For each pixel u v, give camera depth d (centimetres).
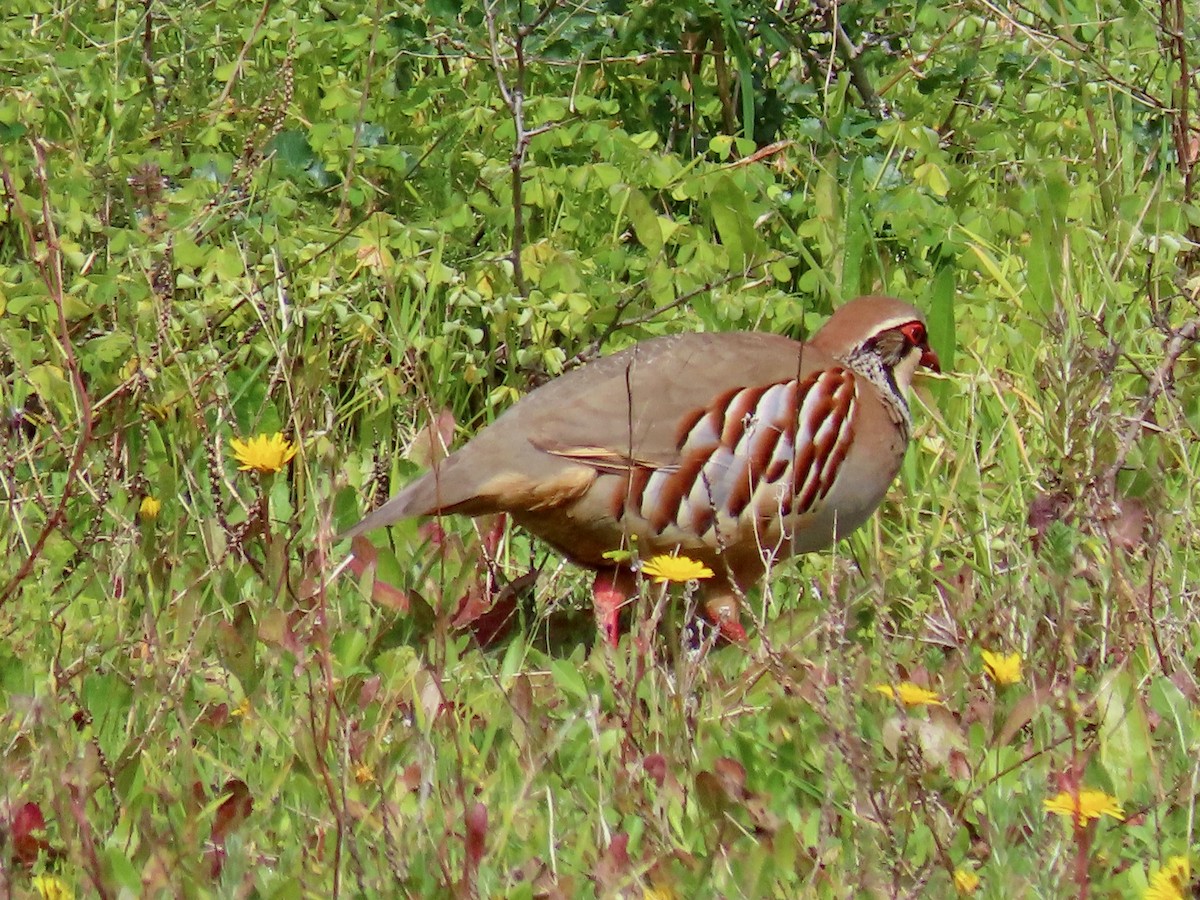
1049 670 783
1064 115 1479
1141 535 896
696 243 1143
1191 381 1105
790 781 744
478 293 1070
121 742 762
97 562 894
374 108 1252
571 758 769
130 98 1274
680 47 1347
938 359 1061
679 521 916
